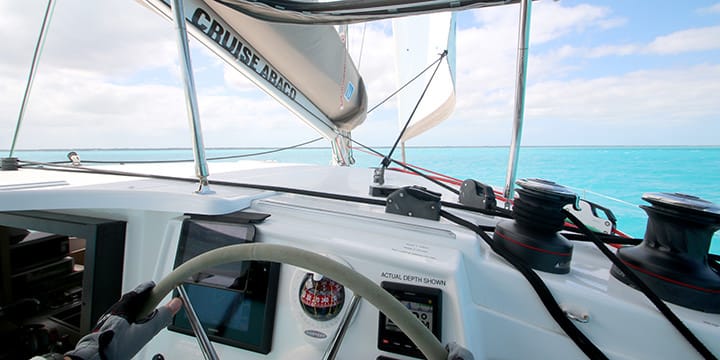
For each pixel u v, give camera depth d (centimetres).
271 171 165
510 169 89
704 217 52
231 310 69
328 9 100
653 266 57
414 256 64
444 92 307
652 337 53
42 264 125
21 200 79
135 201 82
